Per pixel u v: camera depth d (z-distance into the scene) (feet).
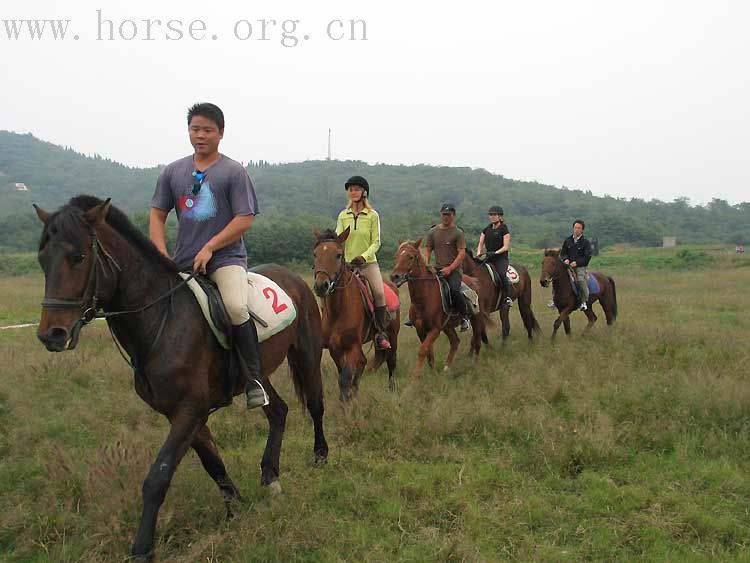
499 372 25.30
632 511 13.74
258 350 12.89
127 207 410.11
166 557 11.44
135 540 10.41
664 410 20.03
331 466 16.22
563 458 16.19
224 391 12.64
